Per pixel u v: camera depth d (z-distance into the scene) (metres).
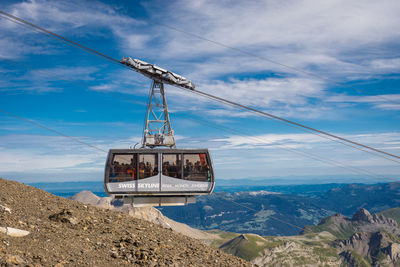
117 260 15.53
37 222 17.72
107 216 22.41
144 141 36.62
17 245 13.79
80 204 23.95
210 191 30.53
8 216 17.19
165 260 16.66
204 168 30.69
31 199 22.02
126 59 35.38
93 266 14.16
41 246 14.45
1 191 21.72
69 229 17.88
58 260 13.62
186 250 19.47
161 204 31.22
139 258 16.22
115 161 29.72
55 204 22.27
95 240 17.19
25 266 12.13
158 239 19.98
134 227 21.11
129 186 29.53
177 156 30.45
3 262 11.74
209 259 19.08
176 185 30.09
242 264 19.80
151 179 29.78
